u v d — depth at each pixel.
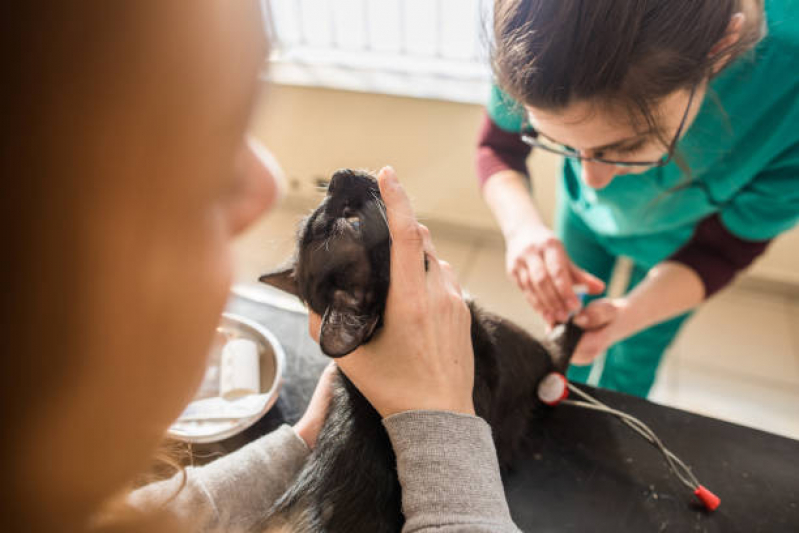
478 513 0.62
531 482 0.91
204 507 0.72
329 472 0.83
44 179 0.23
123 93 0.24
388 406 0.72
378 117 2.71
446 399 0.71
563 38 0.80
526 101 0.91
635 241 1.64
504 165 1.55
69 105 0.23
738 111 1.08
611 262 1.91
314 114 2.77
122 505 0.36
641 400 1.01
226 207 0.34
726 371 2.45
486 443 0.69
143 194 0.26
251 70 0.29
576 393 1.03
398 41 2.80
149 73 0.24
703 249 1.37
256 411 0.91
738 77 1.03
